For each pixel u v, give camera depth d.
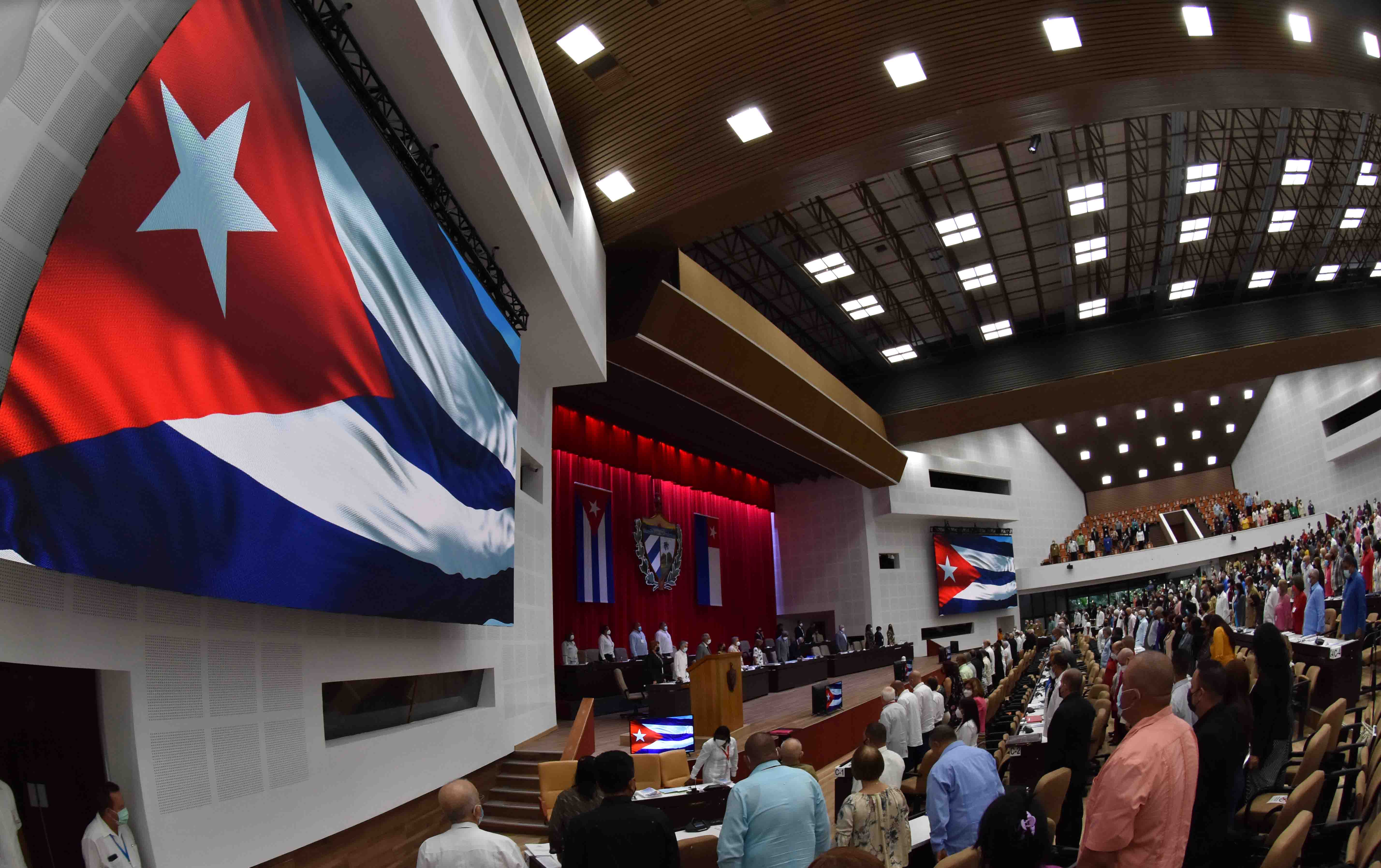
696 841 5.45
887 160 13.77
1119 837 2.72
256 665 5.47
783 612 30.00
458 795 3.82
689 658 23.09
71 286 3.68
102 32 4.18
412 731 7.77
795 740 4.95
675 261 16.22
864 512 29.52
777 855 3.74
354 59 7.10
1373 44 14.04
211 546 4.43
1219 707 3.66
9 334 3.62
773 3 11.45
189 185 4.48
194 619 4.96
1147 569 34.06
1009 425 30.02
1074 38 12.21
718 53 12.14
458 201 9.19
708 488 25.72
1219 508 35.44
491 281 9.89
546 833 9.01
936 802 4.43
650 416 21.80
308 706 5.98
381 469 6.51
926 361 28.47
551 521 14.05
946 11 11.72
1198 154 19.17
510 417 10.26
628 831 3.31
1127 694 2.95
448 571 7.78
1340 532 23.08
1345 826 3.98
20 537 3.32
